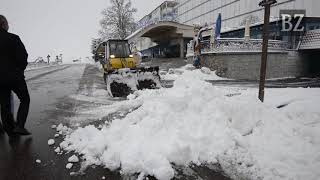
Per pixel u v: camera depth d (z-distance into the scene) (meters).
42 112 6.67
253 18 37.97
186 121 4.32
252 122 4.55
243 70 20.95
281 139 4.11
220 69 20.69
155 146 3.72
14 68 4.45
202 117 4.44
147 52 55.72
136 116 4.62
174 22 35.22
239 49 20.92
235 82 15.87
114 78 9.73
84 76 17.33
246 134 4.39
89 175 3.27
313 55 25.14
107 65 13.04
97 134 4.21
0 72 4.32
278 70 23.25
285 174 3.20
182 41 37.28
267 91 8.84
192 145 3.83
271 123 4.57
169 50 43.75
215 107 4.67
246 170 3.39
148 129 4.05
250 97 5.52
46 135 4.76
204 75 19.86
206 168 3.48
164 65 28.33
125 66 12.86
